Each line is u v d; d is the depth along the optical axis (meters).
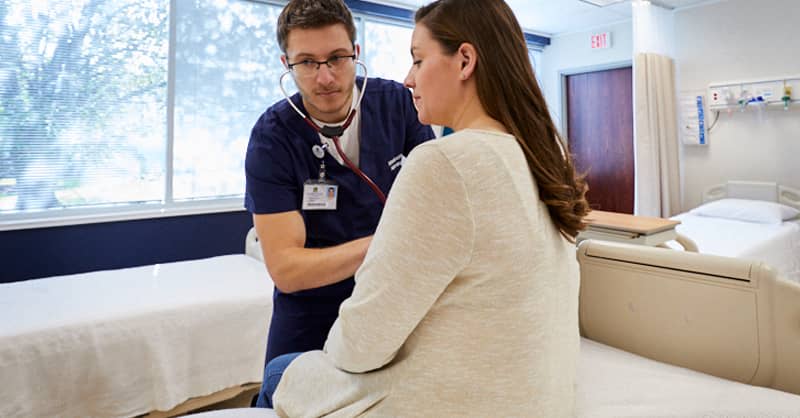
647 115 3.90
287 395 0.90
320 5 1.02
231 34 3.39
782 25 3.73
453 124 0.79
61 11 2.80
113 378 1.85
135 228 3.08
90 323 1.84
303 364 0.91
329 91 1.09
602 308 1.31
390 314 0.64
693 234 3.18
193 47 3.25
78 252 2.90
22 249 2.74
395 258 0.62
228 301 2.13
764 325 1.03
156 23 3.11
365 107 1.27
